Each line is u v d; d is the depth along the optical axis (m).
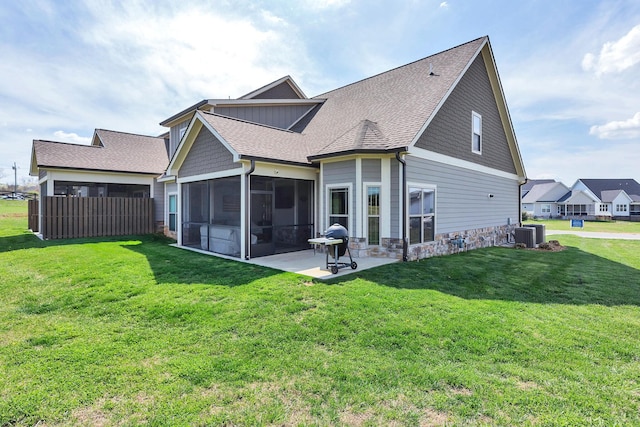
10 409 2.70
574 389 2.92
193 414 2.62
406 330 4.15
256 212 9.41
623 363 3.39
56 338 4.09
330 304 5.10
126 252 10.04
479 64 12.36
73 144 16.23
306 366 3.33
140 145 18.89
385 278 6.73
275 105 14.47
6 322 4.67
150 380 3.12
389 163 8.88
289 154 9.91
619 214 46.34
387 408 2.68
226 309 4.93
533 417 2.55
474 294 5.83
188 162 11.67
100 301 5.46
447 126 10.52
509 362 3.39
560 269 8.28
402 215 8.68
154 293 5.79
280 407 2.70
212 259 8.88
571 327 4.32
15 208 31.62
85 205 14.03
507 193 15.27
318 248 10.45
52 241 12.44
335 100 14.45
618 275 7.62
